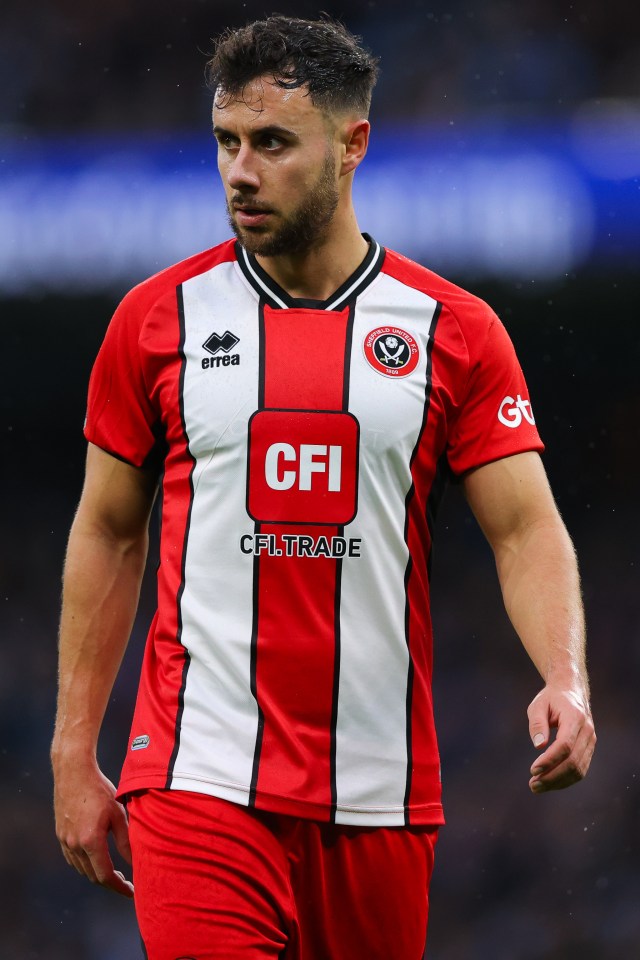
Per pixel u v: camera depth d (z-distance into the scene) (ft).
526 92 151.64
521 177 121.08
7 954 120.67
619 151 120.47
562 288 144.15
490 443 29.19
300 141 27.45
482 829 128.98
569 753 25.68
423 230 122.21
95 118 155.84
